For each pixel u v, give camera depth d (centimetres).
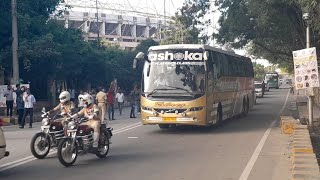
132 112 2766
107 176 944
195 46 1720
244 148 1331
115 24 9794
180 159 1149
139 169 1020
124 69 4744
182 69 1700
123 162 1115
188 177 926
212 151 1280
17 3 2859
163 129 1911
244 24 2762
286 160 1123
